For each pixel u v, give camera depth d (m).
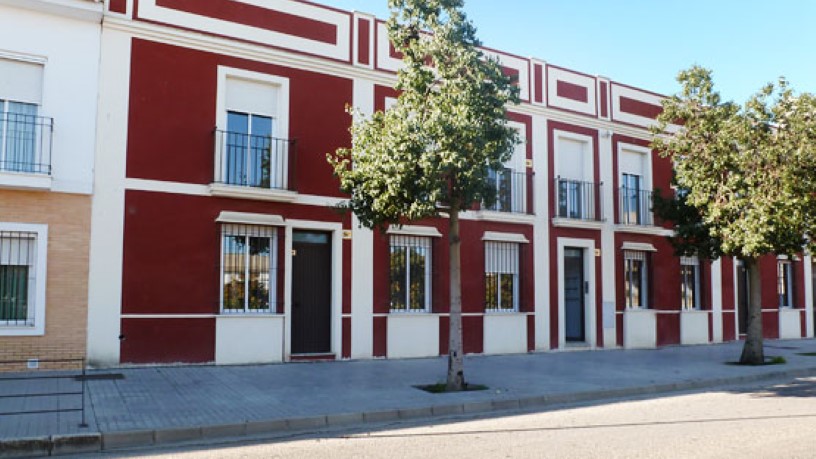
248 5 14.08
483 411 10.05
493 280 17.12
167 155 13.01
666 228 20.08
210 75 13.59
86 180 12.22
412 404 9.77
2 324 11.54
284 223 13.98
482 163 10.98
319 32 14.92
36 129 11.86
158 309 12.67
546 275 17.73
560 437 8.00
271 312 13.92
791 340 22.98
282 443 7.71
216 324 13.19
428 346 15.67
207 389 10.54
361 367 13.65
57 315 11.84
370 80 15.50
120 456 7.09
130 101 12.76
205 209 13.30
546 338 17.59
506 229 17.22
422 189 10.72
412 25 11.55
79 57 12.35
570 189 18.50
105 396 9.72
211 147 13.44
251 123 14.14
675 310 20.16
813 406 10.47
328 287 14.86
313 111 14.70
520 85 17.70
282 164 14.19
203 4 13.57
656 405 10.62
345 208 12.02
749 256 15.66
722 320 21.33
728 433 8.19
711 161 14.86
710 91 15.19
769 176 13.91
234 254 13.70
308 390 10.73
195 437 7.96
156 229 12.77
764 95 14.58
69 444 7.31
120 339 12.31
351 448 7.42
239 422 8.29
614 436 8.04
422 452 7.18
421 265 16.02
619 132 19.61
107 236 12.34
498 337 16.83
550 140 18.23
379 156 10.80
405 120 10.88
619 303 19.05
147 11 13.00
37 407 8.81
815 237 14.79
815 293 24.52
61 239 11.96
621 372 13.78
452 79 11.16
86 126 12.30
